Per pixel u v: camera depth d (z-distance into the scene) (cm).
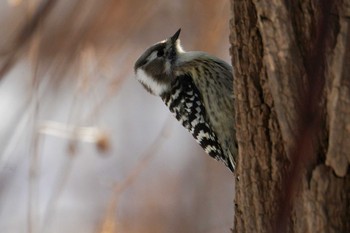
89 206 1531
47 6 708
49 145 1505
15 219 1384
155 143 1477
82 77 1143
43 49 920
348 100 700
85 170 1556
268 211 777
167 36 1439
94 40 1109
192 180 1573
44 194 1428
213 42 1412
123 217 1501
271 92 753
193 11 1443
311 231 721
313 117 572
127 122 1631
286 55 738
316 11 727
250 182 789
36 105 932
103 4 1109
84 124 1200
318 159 718
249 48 788
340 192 715
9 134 928
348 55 700
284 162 757
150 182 1553
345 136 704
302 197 723
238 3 797
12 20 1184
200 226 1535
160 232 1516
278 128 761
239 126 802
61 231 1494
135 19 1212
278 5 741
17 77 1372
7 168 960
